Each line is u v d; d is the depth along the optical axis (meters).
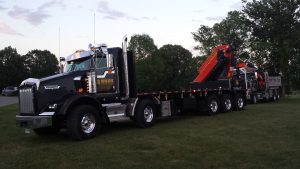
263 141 8.59
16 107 24.42
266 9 32.00
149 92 12.60
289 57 31.94
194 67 55.88
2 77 80.00
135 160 7.02
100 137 10.11
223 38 45.31
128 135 10.31
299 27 31.66
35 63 85.81
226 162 6.61
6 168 6.78
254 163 6.50
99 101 10.48
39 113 9.59
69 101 9.53
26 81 9.84
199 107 15.75
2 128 12.92
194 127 11.57
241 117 14.22
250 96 24.70
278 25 32.22
